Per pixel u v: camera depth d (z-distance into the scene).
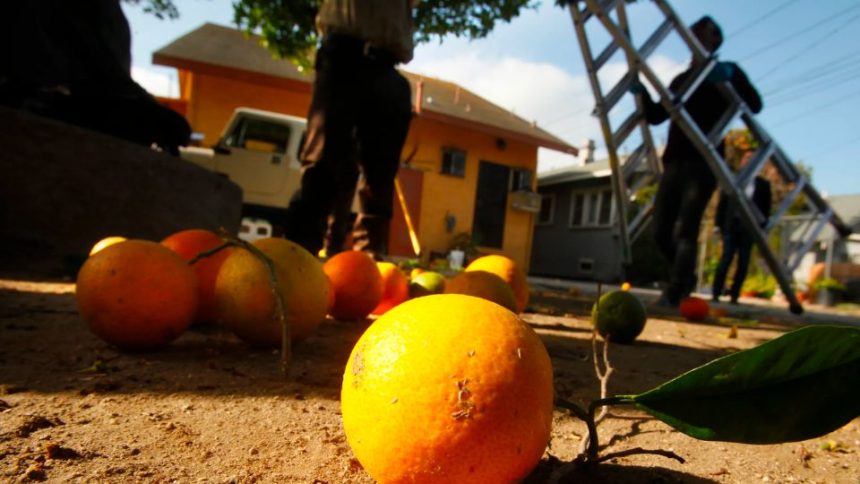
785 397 0.89
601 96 7.36
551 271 23.81
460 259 14.05
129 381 1.79
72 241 5.11
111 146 5.50
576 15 7.03
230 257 2.24
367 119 4.62
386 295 3.31
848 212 32.41
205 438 1.39
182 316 2.12
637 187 8.32
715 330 4.68
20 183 4.84
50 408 1.52
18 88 5.56
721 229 9.59
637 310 3.35
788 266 7.82
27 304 3.02
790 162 7.30
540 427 0.94
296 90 13.73
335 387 1.88
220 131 14.20
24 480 1.11
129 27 6.18
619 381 2.31
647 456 1.48
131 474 1.17
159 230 5.93
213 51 14.27
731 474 1.40
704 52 6.16
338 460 1.30
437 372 0.91
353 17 4.17
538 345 1.02
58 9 5.10
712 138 6.36
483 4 8.16
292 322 2.17
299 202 4.50
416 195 15.52
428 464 0.90
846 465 1.52
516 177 18.00
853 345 0.83
